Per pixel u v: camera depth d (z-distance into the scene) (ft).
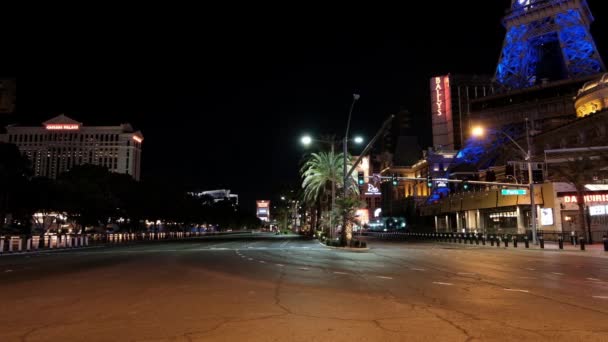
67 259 87.35
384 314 31.09
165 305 34.60
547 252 114.73
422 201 395.34
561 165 155.02
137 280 50.85
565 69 382.01
